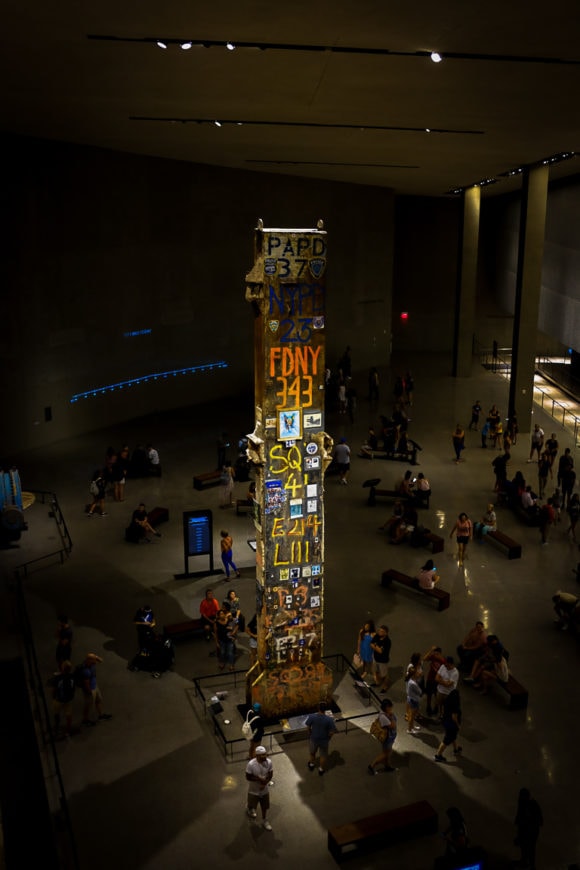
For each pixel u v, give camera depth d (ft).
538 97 53.72
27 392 89.35
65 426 95.76
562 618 55.67
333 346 136.87
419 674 45.44
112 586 60.49
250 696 46.47
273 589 44.45
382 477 86.74
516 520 74.95
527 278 97.35
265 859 36.04
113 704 46.85
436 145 80.23
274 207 119.65
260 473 43.65
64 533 69.92
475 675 48.98
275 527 43.75
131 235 100.12
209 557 63.46
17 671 49.98
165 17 37.50
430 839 37.29
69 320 93.25
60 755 42.57
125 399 104.37
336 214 130.11
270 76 49.85
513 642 54.03
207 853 36.37
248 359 122.11
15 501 69.31
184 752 42.98
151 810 38.88
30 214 85.87
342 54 43.60
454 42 40.32
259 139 79.92
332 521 74.74
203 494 80.02
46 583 60.85
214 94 56.49
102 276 96.94
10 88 56.13
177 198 105.50
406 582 59.93
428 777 41.27
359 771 41.75
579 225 109.19
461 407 118.42
